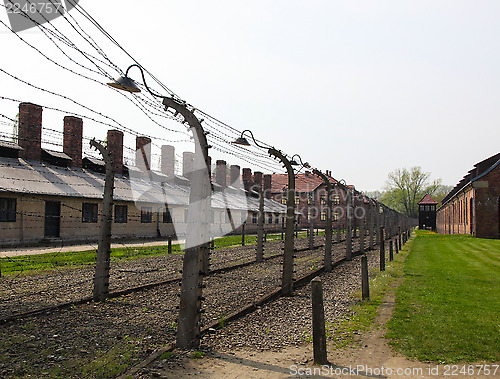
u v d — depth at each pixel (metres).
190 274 5.63
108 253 8.52
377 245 26.64
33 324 6.58
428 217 85.38
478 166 39.97
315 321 5.20
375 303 8.75
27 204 20.41
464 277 12.52
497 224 35.59
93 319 7.00
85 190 23.53
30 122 23.48
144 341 5.86
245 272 13.23
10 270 11.95
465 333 6.38
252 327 6.82
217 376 4.65
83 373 4.59
